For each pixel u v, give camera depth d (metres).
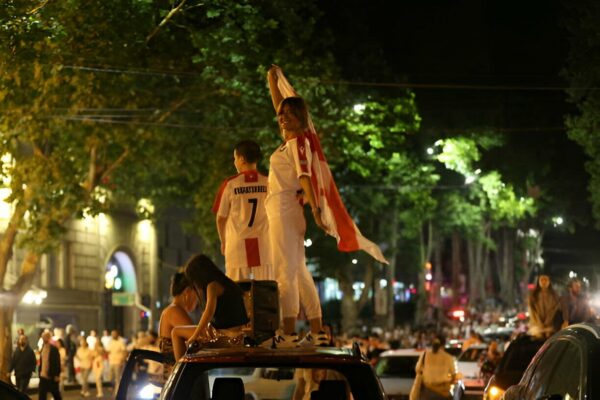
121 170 46.44
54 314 56.62
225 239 11.50
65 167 33.78
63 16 27.58
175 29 37.25
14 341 51.72
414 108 52.22
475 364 33.69
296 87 35.62
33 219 33.94
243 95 35.78
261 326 9.44
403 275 131.25
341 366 8.83
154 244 69.50
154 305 69.12
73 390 48.56
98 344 44.44
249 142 11.57
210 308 10.62
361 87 52.41
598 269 109.31
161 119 37.75
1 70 26.11
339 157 39.28
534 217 84.25
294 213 10.57
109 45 30.67
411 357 29.86
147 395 13.81
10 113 29.91
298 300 10.46
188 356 8.98
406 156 61.78
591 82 44.59
